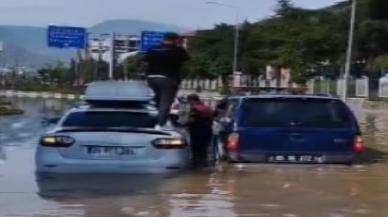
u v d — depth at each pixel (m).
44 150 12.17
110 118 13.22
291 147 14.03
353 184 12.26
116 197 10.74
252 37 87.56
